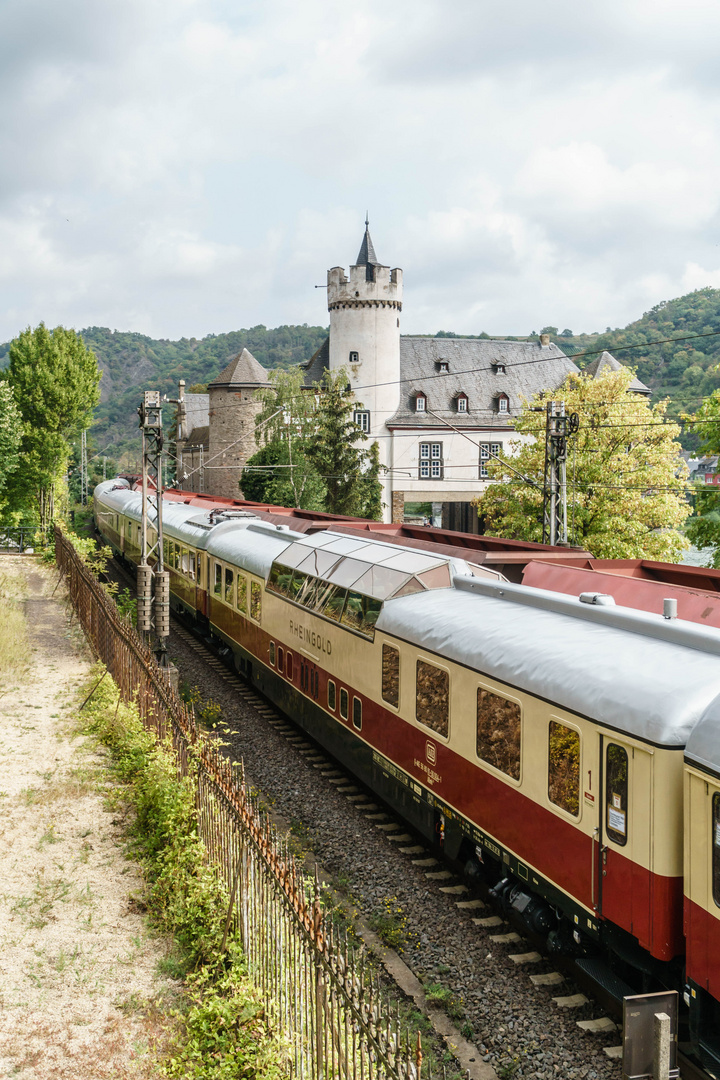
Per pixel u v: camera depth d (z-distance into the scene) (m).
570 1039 7.45
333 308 68.88
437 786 10.73
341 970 5.40
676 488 36.94
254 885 7.18
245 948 7.34
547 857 8.38
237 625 21.05
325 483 55.66
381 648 12.43
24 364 54.66
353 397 68.00
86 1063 6.29
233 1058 6.09
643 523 36.62
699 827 6.57
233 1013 6.43
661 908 6.88
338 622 14.22
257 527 22.72
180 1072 6.07
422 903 9.99
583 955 8.49
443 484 69.56
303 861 11.02
